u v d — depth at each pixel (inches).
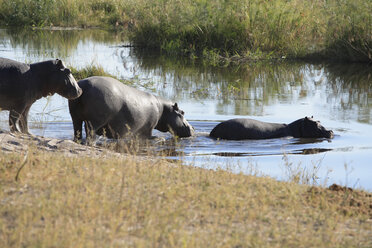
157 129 1300.4
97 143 1138.7
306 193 779.4
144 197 669.3
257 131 1253.1
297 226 641.0
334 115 1453.0
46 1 3390.7
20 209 601.3
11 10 3334.2
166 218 616.4
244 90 1791.3
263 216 659.4
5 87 1009.5
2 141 918.4
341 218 692.7
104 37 2974.9
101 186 697.0
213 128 1301.7
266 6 2632.9
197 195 702.5
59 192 662.5
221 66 2239.2
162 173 797.2
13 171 716.0
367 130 1309.1
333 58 2472.9
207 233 593.3
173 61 2317.9
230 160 1051.3
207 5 2682.1
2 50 2289.6
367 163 1039.0
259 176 874.1
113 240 554.6
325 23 2630.4
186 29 2620.6
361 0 2593.5
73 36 2925.7
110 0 3590.1
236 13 2581.2
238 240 580.4
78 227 566.9
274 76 2052.2
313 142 1216.2
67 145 972.6
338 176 952.9
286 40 2529.5
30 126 1259.2
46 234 541.6
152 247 543.5
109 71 1952.5
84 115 1083.9
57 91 1060.5
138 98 1171.9
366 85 1892.2
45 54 2222.0
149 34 2719.0
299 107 1547.7
